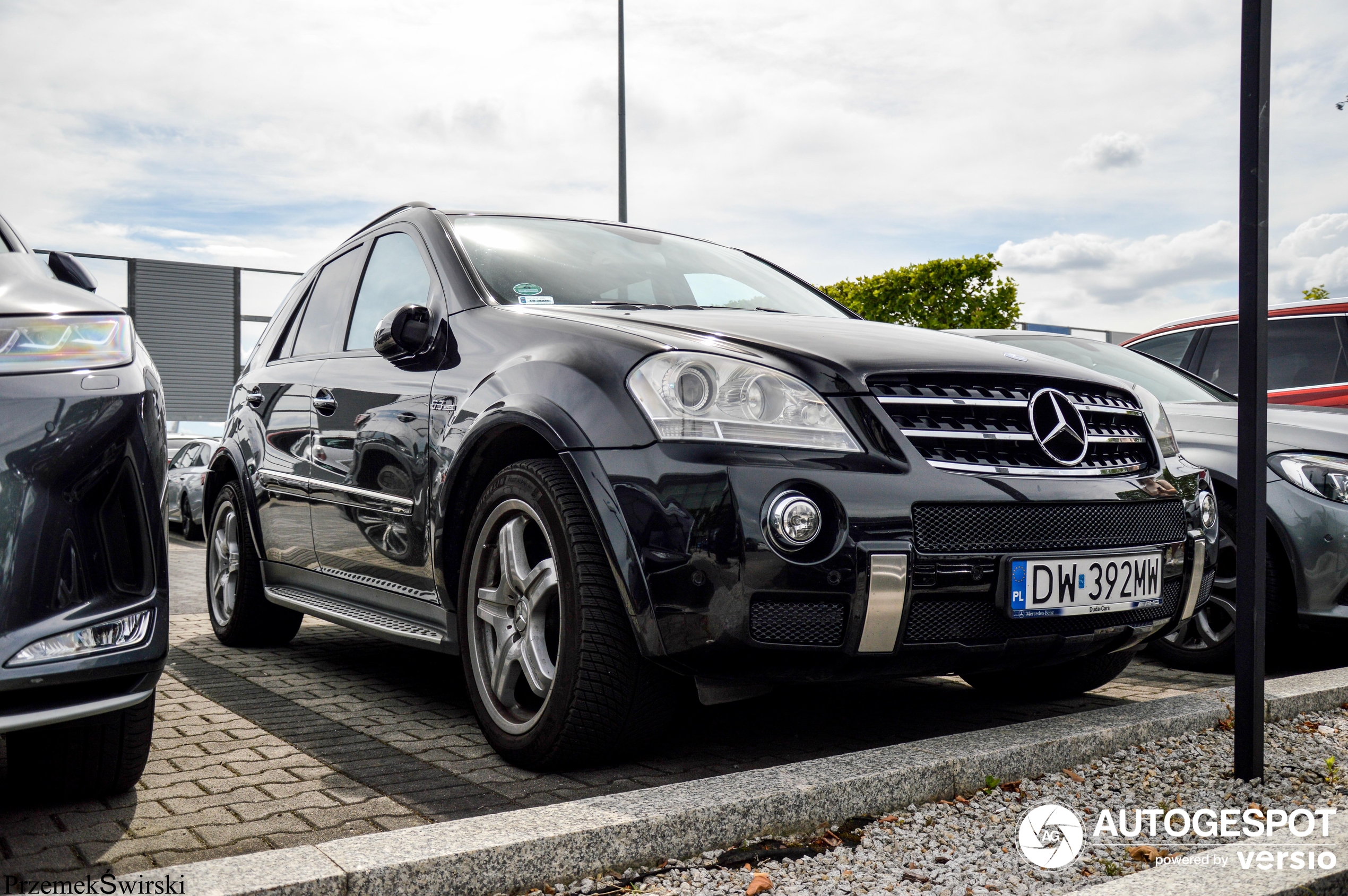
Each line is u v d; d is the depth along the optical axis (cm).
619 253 391
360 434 353
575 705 258
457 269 347
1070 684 366
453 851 195
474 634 293
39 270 247
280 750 294
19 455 205
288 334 452
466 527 306
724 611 242
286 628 463
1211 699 333
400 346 327
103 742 235
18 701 203
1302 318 666
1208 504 324
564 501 262
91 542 214
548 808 221
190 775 268
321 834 225
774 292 410
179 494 1259
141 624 219
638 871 212
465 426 296
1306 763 295
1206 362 658
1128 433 307
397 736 311
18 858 210
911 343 292
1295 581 414
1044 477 273
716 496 244
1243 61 269
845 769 250
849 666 251
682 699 270
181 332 2117
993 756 267
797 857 223
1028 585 265
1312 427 433
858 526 246
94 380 217
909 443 259
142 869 205
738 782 239
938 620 259
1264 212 270
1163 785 273
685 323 295
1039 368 292
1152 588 295
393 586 341
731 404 253
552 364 278
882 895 205
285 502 409
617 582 250
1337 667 449
